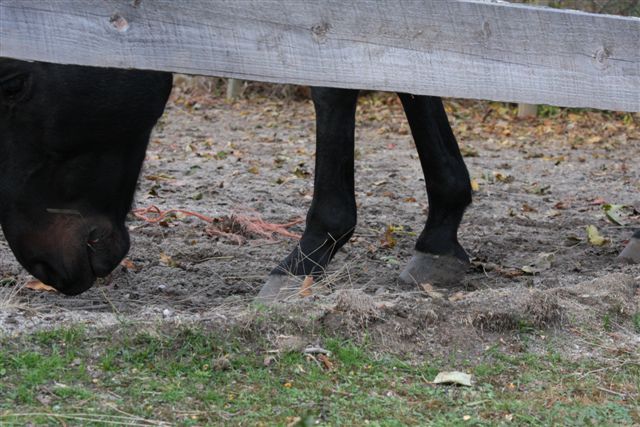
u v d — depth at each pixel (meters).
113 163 5.26
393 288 6.99
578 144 16.22
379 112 19.16
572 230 9.48
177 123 17.34
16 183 5.01
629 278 6.61
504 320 5.75
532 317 5.82
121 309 6.06
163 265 7.40
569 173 13.45
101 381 4.74
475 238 8.83
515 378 5.21
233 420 4.45
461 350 5.52
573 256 8.20
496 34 5.14
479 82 5.14
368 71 4.89
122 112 5.12
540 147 15.88
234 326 5.36
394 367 5.22
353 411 4.64
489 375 5.22
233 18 4.57
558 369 5.35
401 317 5.66
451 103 19.84
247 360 5.10
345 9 4.79
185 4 4.46
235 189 11.19
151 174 11.99
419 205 10.64
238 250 7.98
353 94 6.18
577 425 4.64
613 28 5.42
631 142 16.53
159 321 5.36
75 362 4.90
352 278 7.31
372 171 12.96
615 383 5.20
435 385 5.05
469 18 5.06
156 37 4.43
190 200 10.36
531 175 13.21
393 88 4.95
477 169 13.54
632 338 5.86
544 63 5.29
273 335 5.35
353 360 5.19
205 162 13.27
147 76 5.18
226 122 17.69
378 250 8.31
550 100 5.34
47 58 4.23
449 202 7.14
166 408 4.52
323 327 5.48
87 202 5.23
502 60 5.18
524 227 9.59
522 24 5.19
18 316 5.43
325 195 6.35
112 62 4.36
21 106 4.90
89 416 4.36
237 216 8.82
